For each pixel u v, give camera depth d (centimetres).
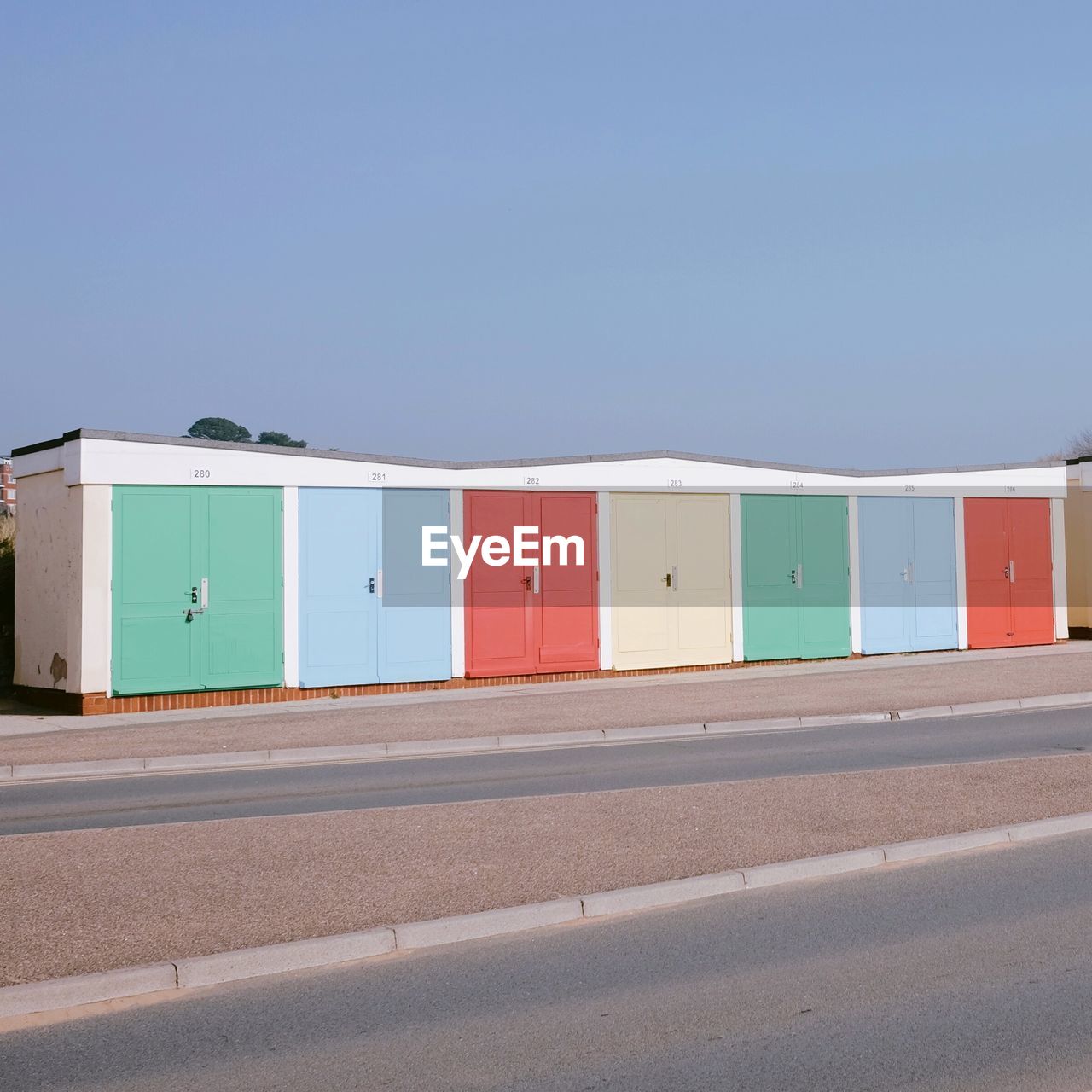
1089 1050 545
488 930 735
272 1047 569
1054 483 2695
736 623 2359
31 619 2019
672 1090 514
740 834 941
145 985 643
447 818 1021
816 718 1648
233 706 1931
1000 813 1003
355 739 1512
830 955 684
